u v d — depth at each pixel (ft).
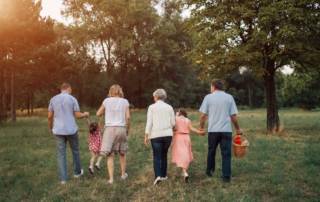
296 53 60.75
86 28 155.33
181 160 28.30
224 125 27.89
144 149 44.91
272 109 65.26
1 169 34.73
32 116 151.23
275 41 57.21
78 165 30.42
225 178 27.94
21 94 152.25
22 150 46.01
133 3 157.79
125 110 28.58
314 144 46.88
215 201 23.36
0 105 108.27
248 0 59.88
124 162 29.63
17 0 94.53
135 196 25.30
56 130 28.71
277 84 225.15
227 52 61.05
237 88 280.92
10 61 98.02
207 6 64.80
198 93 240.32
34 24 97.09
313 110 195.93
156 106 28.19
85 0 154.92
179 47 178.81
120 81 184.03
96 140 31.89
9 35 90.38
